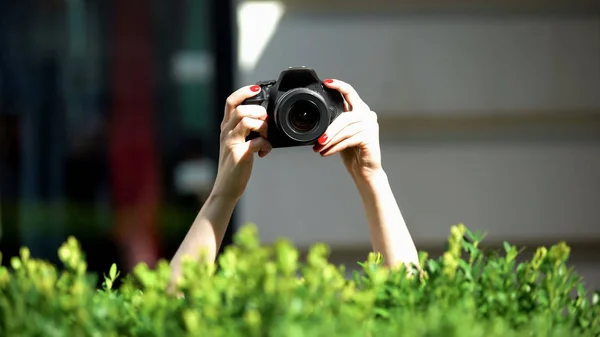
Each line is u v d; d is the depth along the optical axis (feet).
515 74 17.35
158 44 18.86
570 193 17.39
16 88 19.26
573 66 17.40
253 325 5.93
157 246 19.29
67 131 19.36
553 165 17.35
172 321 6.48
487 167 17.31
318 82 9.20
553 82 17.35
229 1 18.49
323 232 17.25
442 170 17.26
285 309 6.10
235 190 8.75
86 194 19.43
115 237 19.35
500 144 17.39
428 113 17.24
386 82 17.26
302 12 17.39
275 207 17.25
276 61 17.38
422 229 17.25
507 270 7.62
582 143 17.44
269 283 6.24
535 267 7.80
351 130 9.00
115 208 19.36
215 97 18.69
